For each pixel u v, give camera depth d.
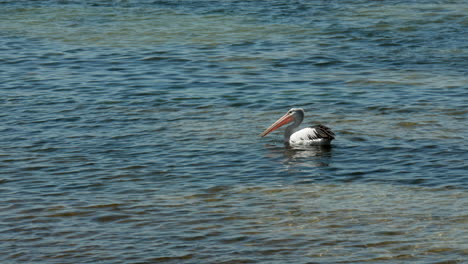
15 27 40.72
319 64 32.97
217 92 28.34
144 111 25.66
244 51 35.47
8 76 30.58
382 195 18.00
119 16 43.88
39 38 38.09
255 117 25.14
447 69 31.81
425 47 36.06
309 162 20.53
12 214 16.89
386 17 43.03
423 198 17.80
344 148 21.77
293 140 22.20
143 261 14.73
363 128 23.69
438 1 48.16
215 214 16.92
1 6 46.69
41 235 15.88
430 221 16.42
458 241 15.40
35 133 23.00
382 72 31.36
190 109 25.98
